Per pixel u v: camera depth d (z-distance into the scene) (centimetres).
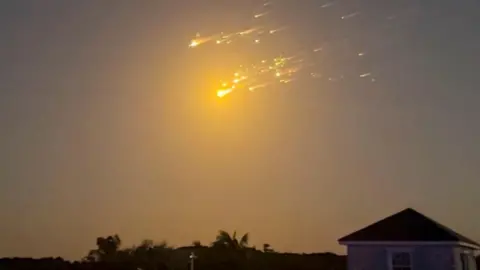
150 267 5594
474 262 4072
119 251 5838
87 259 5744
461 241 3325
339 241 3412
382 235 3369
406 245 3309
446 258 3253
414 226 3406
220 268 5709
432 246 3284
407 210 3591
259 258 5953
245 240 6053
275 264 5853
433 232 3328
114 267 5538
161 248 5934
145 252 5884
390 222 3472
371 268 3334
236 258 5900
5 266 5250
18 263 5316
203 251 5981
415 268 3281
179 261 5800
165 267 5638
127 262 5684
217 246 5994
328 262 5597
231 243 6019
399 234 3353
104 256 5766
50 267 5378
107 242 5825
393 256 3322
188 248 5988
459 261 3394
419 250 3297
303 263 5741
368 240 3366
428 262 3275
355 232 3441
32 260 5378
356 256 3372
